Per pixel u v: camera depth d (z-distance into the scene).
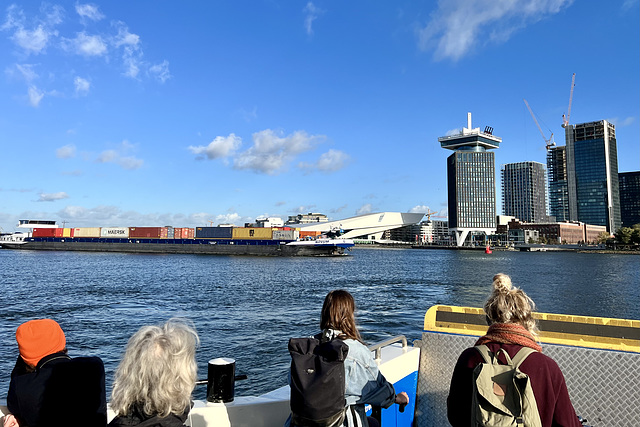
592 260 117.88
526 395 1.75
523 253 183.50
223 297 31.61
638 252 167.12
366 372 2.27
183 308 25.94
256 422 2.86
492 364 1.92
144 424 1.86
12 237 147.38
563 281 52.00
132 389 1.87
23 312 24.05
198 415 2.74
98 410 2.08
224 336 17.86
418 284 45.41
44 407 1.98
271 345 16.22
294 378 2.12
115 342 16.66
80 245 135.75
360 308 27.39
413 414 3.18
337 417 2.09
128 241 132.50
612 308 30.59
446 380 3.06
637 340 2.63
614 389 2.62
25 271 57.19
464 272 65.81
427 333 3.18
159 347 1.92
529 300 2.21
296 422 2.11
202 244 122.81
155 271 59.88
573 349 2.73
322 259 104.44
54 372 2.03
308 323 21.05
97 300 29.42
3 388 11.53
